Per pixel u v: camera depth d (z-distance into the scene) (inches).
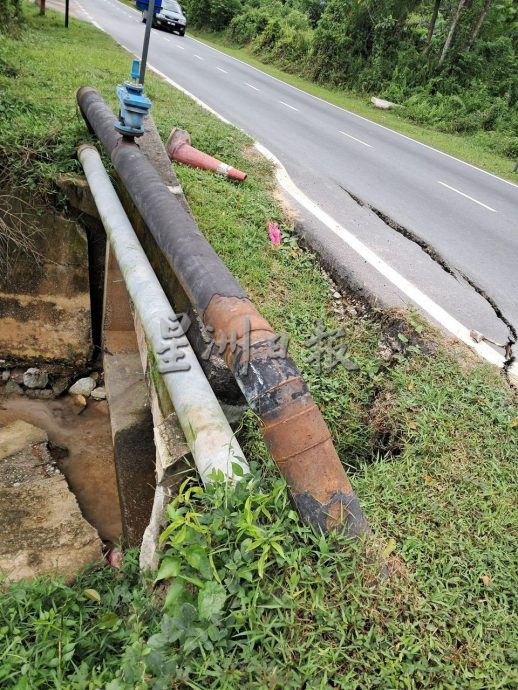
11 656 93.0
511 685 85.0
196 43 900.0
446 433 136.6
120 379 205.3
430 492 120.9
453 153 510.3
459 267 234.2
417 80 736.3
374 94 767.7
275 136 375.2
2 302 227.3
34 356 241.3
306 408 98.3
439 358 166.1
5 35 408.5
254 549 86.4
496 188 396.8
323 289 205.6
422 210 296.7
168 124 287.3
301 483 96.3
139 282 141.2
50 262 221.9
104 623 100.9
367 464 142.2
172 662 76.5
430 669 84.4
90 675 92.9
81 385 240.5
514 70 734.5
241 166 279.7
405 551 105.6
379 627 87.5
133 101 169.0
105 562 149.3
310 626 83.5
